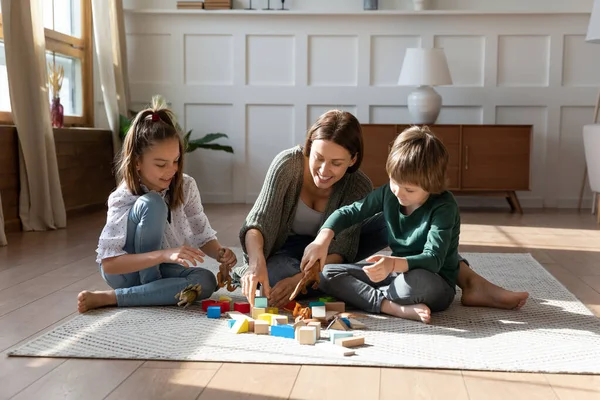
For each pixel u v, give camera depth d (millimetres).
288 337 1524
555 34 4875
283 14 4941
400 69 4973
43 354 1382
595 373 1302
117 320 1648
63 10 4371
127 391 1196
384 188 1817
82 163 4234
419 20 4922
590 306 1911
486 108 4945
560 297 1998
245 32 4996
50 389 1203
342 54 4996
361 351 1420
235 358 1363
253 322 1580
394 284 1721
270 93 5031
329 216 1900
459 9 4934
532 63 4914
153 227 1771
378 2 4973
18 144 3457
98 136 4457
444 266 1793
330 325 1597
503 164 4617
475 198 5086
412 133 1674
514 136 4598
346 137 1718
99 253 1771
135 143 1775
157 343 1462
